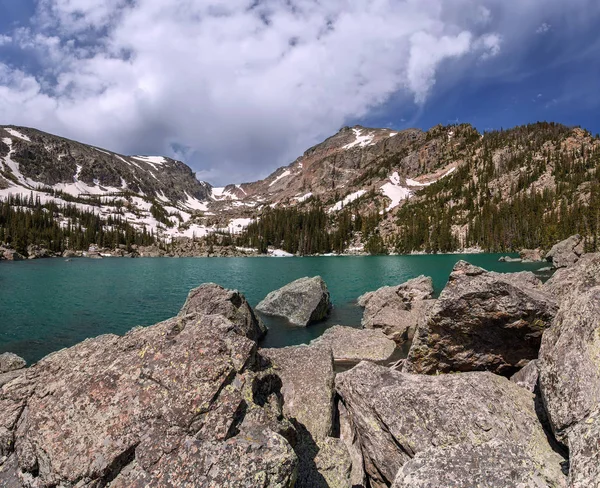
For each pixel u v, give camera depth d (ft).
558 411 17.35
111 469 13.92
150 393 16.16
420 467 17.44
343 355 56.59
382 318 68.54
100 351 20.80
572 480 12.84
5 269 235.81
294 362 31.14
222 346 18.56
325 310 91.71
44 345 70.69
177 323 20.77
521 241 393.91
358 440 26.30
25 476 15.06
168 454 13.83
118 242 516.73
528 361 34.73
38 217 496.23
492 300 34.24
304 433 23.15
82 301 117.80
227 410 15.49
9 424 17.01
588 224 290.76
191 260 395.55
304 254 539.70
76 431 15.15
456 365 36.91
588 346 18.43
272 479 13.43
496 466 16.52
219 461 13.47
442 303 35.94
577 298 21.91
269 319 87.40
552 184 496.64
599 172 450.71
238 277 193.47
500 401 22.98
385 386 26.45
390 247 517.55
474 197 567.59
